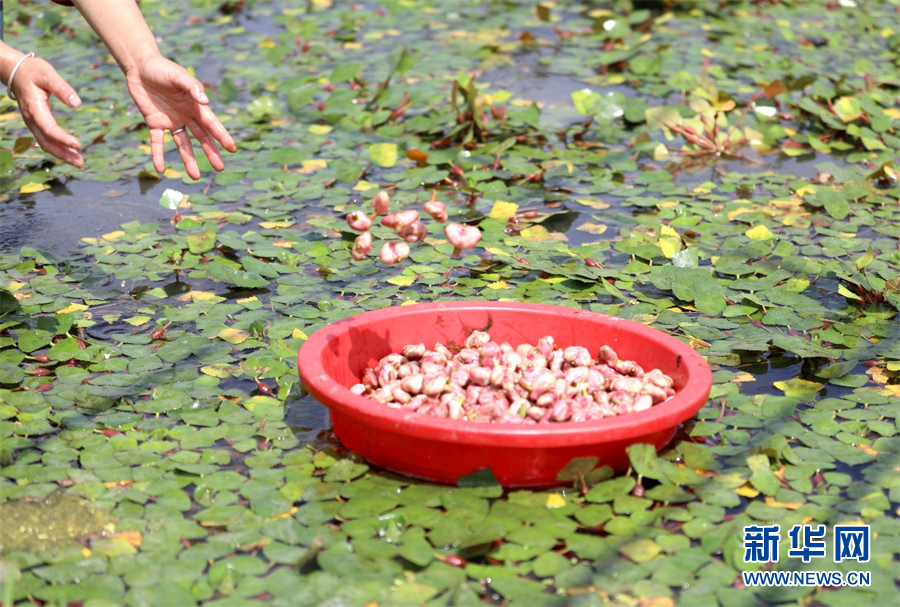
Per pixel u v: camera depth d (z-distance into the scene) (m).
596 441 1.94
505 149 4.16
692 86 4.87
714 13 6.73
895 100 5.05
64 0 2.68
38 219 3.61
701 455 2.16
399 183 3.96
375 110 4.76
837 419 2.36
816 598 1.75
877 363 2.62
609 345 2.42
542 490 2.04
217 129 2.52
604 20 6.11
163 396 2.41
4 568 1.76
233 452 2.21
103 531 1.90
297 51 5.77
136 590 1.73
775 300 2.95
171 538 1.89
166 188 3.92
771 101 4.69
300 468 2.13
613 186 3.95
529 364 2.32
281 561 1.82
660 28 6.35
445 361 2.38
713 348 2.69
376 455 2.11
